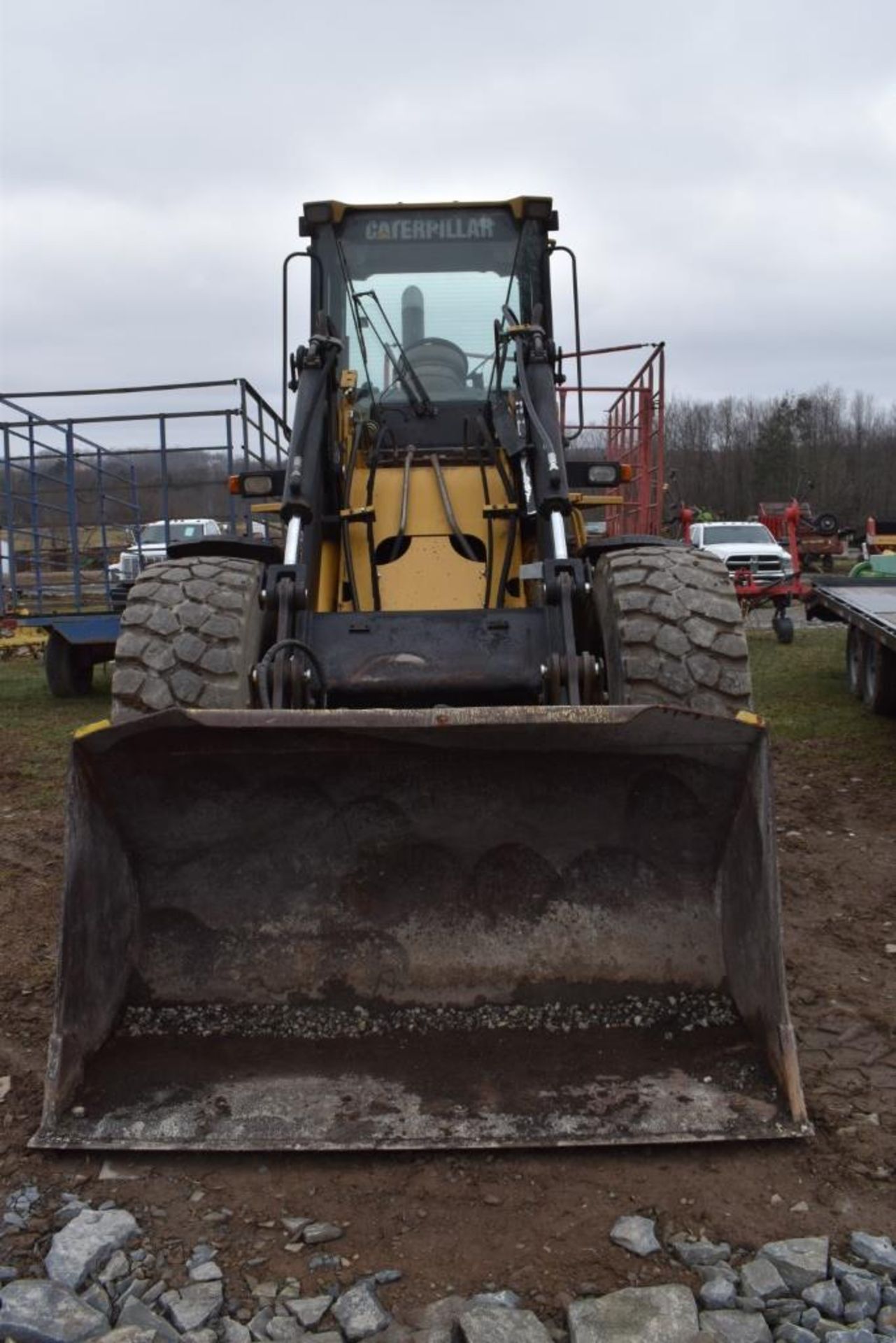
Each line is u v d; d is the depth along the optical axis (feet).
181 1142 9.34
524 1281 8.08
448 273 18.11
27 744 28.68
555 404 15.05
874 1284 7.90
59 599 38.22
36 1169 9.37
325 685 12.86
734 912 10.68
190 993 10.93
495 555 15.57
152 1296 7.96
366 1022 10.75
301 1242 8.54
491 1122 9.51
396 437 17.47
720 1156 9.45
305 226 18.19
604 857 11.07
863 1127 9.94
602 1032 10.55
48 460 36.91
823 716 29.99
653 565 13.23
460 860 11.09
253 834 10.98
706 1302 7.79
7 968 13.87
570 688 12.23
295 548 13.84
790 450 209.56
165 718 9.86
